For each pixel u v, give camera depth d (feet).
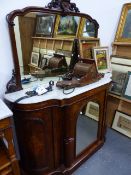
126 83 6.96
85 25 5.88
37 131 4.37
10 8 4.02
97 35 6.46
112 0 6.63
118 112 7.27
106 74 6.14
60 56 5.48
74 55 5.74
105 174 5.35
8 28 4.08
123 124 7.11
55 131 4.70
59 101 4.33
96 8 6.12
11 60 4.39
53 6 4.60
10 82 4.39
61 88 4.63
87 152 5.88
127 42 7.02
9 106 4.35
